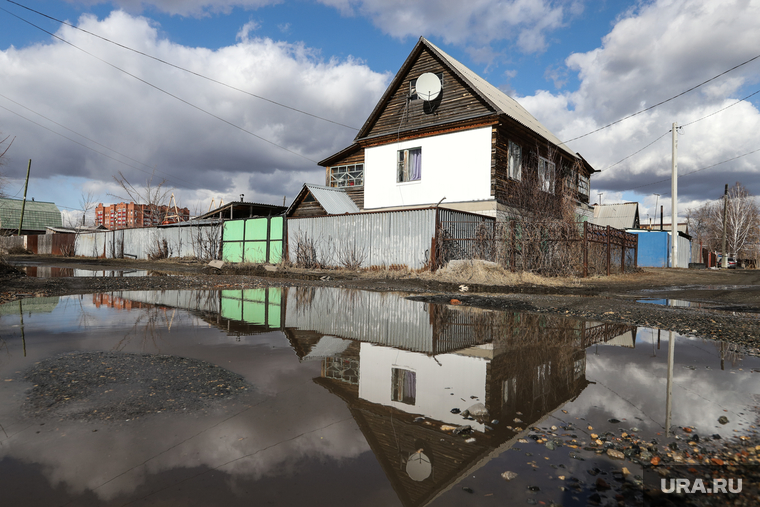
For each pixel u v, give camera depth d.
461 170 15.74
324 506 1.46
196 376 2.97
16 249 32.88
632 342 4.37
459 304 7.34
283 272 14.34
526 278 11.10
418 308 6.81
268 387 2.78
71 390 2.62
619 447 1.99
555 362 3.56
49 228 43.50
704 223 57.75
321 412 2.38
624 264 16.28
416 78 17.30
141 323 5.00
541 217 14.37
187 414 2.29
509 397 2.70
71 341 3.98
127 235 27.89
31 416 2.21
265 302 7.29
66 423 2.13
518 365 3.46
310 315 5.96
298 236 17.19
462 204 15.65
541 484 1.66
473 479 1.69
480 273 11.28
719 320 5.60
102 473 1.66
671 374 3.22
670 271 20.41
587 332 4.89
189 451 1.87
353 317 5.83
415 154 17.30
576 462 1.85
